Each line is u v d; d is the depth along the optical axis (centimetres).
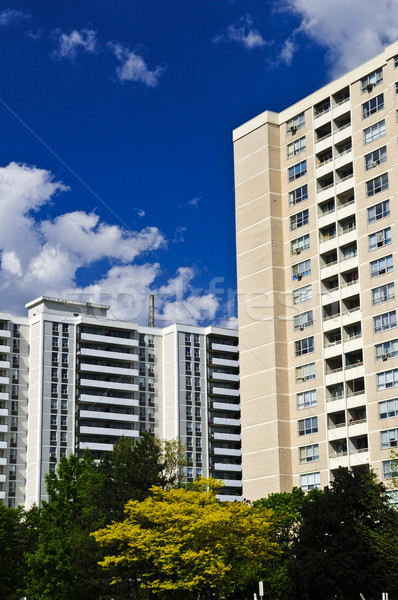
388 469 7969
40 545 8594
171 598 6831
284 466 9025
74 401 15638
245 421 9519
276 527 6850
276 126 10056
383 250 8506
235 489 16050
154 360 16438
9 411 15388
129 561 6538
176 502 6488
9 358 15625
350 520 6600
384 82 8762
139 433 15850
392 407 8088
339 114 9238
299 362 9219
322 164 9356
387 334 8294
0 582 8550
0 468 15125
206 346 16600
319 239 9244
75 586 8394
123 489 8581
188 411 16000
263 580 7044
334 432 8638
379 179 8669
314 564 6450
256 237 9862
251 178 10088
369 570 6350
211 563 5966
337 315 8881
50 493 9212
